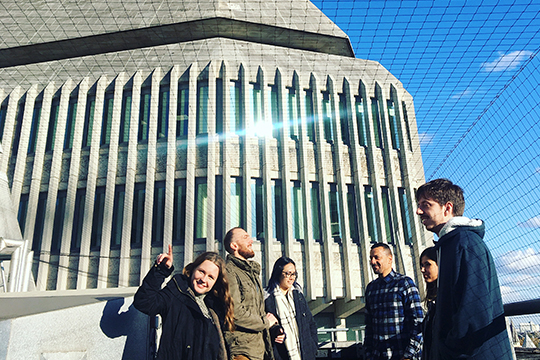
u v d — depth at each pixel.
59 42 20.86
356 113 20.00
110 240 16.92
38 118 19.48
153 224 16.98
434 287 2.61
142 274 16.23
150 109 18.28
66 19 21.64
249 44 19.44
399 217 18.52
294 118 18.97
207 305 2.36
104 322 2.32
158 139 18.02
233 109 18.27
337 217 18.09
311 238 17.25
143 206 17.20
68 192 17.75
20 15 22.28
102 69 19.50
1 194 9.38
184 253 16.20
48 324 1.91
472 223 1.86
